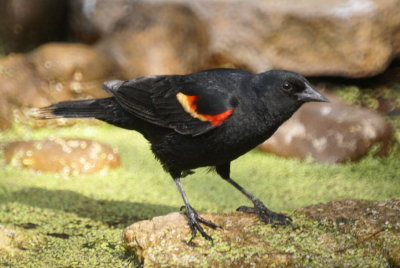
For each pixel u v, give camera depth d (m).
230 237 7.48
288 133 12.20
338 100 12.29
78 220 9.66
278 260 7.00
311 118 12.19
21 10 13.91
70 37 14.22
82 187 11.13
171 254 7.16
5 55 14.11
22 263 7.86
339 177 11.40
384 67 12.05
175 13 12.91
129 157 12.44
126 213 10.00
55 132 13.22
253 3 12.19
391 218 7.58
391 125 12.09
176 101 7.95
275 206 10.23
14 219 9.63
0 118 12.92
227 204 10.38
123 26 13.31
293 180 11.34
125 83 8.38
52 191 10.91
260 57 12.20
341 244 7.27
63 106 8.80
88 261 7.89
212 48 12.47
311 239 7.38
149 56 12.98
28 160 11.76
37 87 13.01
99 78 13.09
